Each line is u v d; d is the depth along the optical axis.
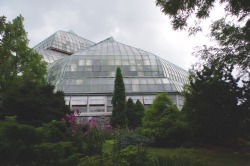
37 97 16.11
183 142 20.12
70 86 42.06
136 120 31.25
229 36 12.53
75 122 12.46
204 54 13.70
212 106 19.45
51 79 46.44
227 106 19.81
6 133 4.68
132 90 42.44
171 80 45.22
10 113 15.05
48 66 55.56
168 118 20.47
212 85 19.92
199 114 19.86
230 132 19.95
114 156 8.34
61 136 10.47
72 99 40.34
